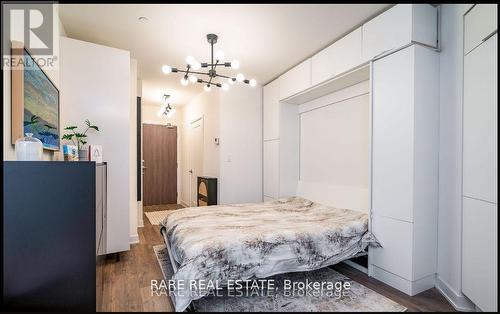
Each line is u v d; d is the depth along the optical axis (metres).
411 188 2.21
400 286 2.28
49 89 2.06
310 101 4.07
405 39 2.25
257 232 2.30
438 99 2.34
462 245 2.04
